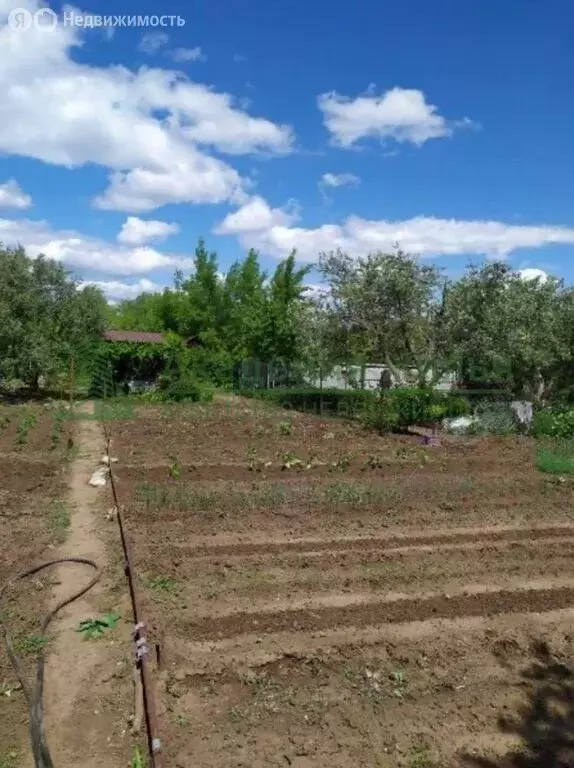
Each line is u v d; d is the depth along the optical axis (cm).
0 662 515
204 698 471
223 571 698
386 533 852
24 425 1672
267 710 459
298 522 889
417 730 443
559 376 2116
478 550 788
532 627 589
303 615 597
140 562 716
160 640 539
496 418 1905
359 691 486
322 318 2289
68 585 664
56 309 3017
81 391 3094
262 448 1462
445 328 2119
